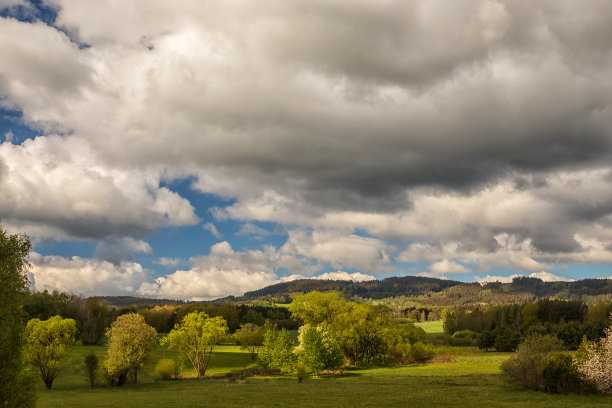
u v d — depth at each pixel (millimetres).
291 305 104188
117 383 62281
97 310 138125
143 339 63844
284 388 52469
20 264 23672
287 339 80500
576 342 132750
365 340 99875
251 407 35656
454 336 174875
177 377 73562
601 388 41000
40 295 121812
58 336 60312
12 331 23422
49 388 58312
